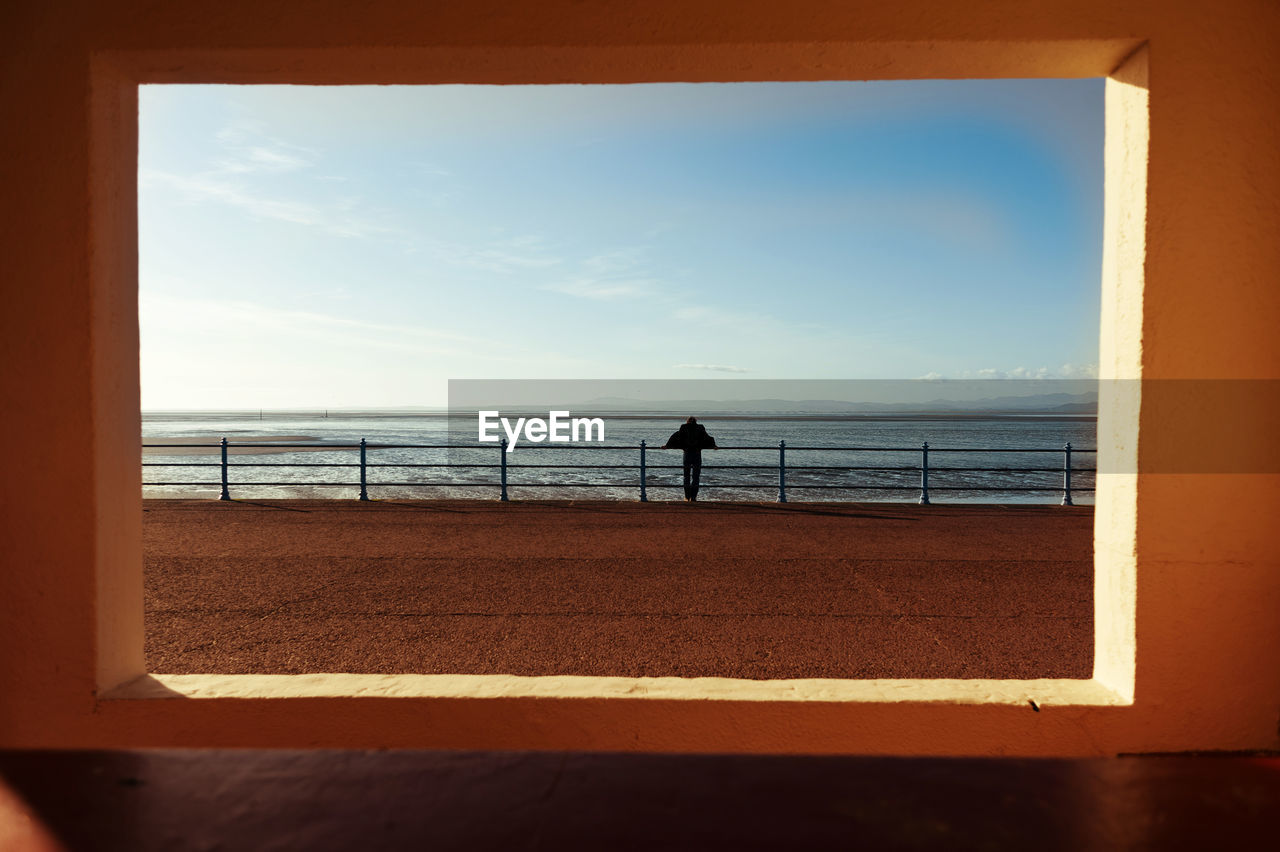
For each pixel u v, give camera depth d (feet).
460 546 27.53
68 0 7.34
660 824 2.86
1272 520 7.15
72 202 7.37
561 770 3.29
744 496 61.00
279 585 21.49
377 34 7.38
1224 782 3.05
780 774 3.20
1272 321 7.09
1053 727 7.37
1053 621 18.02
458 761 3.35
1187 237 7.05
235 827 2.85
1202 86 7.03
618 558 25.41
